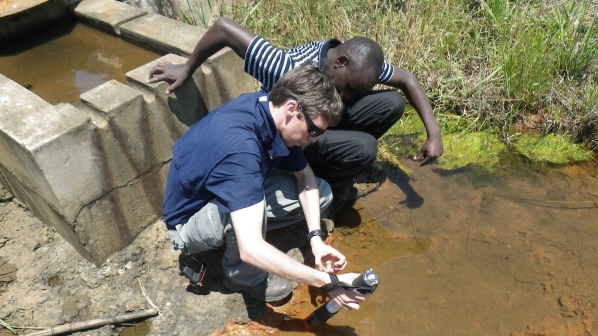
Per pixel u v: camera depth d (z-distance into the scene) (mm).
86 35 3428
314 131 2020
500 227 2990
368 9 4172
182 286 2635
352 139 2697
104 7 3455
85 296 2580
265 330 2494
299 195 2428
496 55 3801
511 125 3572
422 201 3152
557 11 3992
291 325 2516
